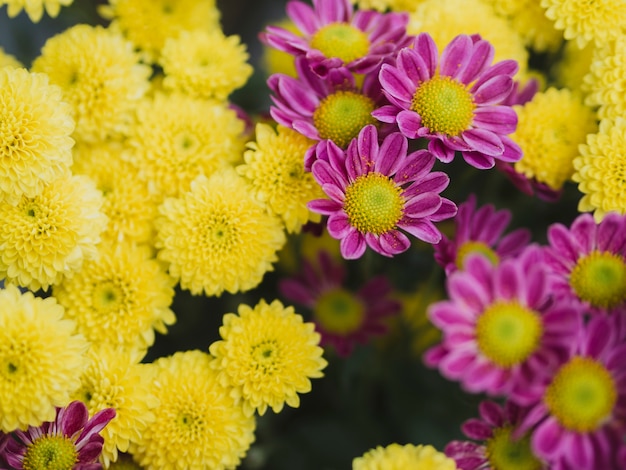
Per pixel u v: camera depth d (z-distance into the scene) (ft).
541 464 1.43
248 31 2.08
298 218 1.51
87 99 1.56
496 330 1.39
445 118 1.47
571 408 1.39
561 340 1.38
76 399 1.46
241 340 1.48
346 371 1.65
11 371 1.41
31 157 1.46
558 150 1.54
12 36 1.89
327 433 1.64
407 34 1.58
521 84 1.60
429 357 1.38
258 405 1.47
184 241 1.50
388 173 1.46
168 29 1.67
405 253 1.68
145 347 1.52
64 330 1.44
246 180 1.52
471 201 1.54
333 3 1.58
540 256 1.41
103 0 1.93
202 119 1.56
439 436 1.60
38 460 1.42
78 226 1.48
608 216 1.46
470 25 1.58
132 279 1.51
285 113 1.50
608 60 1.53
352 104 1.50
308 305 1.68
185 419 1.47
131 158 1.55
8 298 1.43
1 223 1.47
